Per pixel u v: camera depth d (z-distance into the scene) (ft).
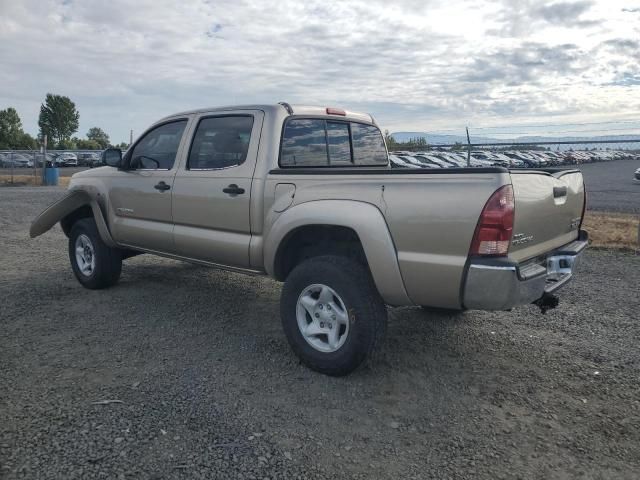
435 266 10.98
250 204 14.08
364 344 11.94
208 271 23.11
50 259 26.05
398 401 11.51
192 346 14.46
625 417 10.92
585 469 9.16
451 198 10.80
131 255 20.45
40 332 15.43
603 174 141.18
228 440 9.83
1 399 11.28
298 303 12.92
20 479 8.56
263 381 12.35
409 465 9.22
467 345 14.73
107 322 16.35
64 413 10.69
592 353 14.21
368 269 12.71
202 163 15.79
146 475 8.74
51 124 331.98
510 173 10.66
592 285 21.15
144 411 10.82
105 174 18.97
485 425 10.57
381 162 18.94
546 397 11.76
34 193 66.03
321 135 16.01
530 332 15.78
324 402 11.40
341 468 9.09
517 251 11.21
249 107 14.87
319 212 12.39
